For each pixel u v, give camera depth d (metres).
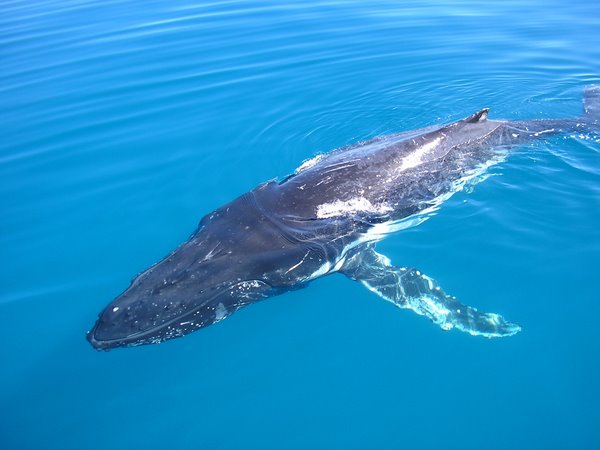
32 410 8.70
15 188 14.05
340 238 10.99
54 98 18.61
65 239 12.27
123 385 9.07
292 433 8.23
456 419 8.23
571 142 14.46
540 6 27.00
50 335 9.92
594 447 7.69
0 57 22.17
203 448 8.11
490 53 21.61
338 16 26.05
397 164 12.23
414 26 24.55
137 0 30.02
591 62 20.38
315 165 12.30
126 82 19.66
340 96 18.70
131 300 9.14
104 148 15.70
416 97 18.55
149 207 13.23
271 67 20.78
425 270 10.88
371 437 8.10
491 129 13.86
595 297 9.88
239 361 9.40
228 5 28.31
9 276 11.26
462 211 12.23
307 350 9.53
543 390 8.50
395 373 9.00
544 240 11.33
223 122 16.98
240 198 11.41
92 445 8.20
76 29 25.28
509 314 9.79
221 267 9.76
